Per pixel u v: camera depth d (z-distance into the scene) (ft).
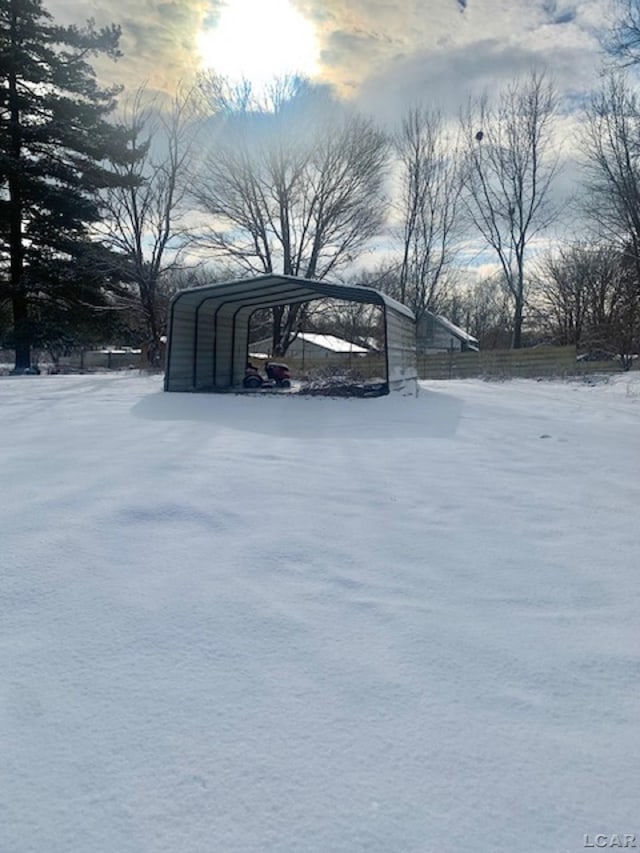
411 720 4.73
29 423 19.39
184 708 4.83
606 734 4.60
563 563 8.14
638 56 44.88
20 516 9.23
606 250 68.39
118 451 14.52
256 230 65.21
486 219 79.82
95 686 5.10
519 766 4.23
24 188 57.47
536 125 75.10
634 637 6.14
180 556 7.96
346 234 66.74
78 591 6.86
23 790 3.92
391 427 20.67
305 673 5.36
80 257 60.03
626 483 12.75
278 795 3.92
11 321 64.13
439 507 10.71
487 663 5.58
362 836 3.61
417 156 79.25
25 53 57.31
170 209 62.69
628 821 3.76
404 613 6.56
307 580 7.36
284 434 18.39
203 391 34.06
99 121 60.08
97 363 108.58
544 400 32.91
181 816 3.74
